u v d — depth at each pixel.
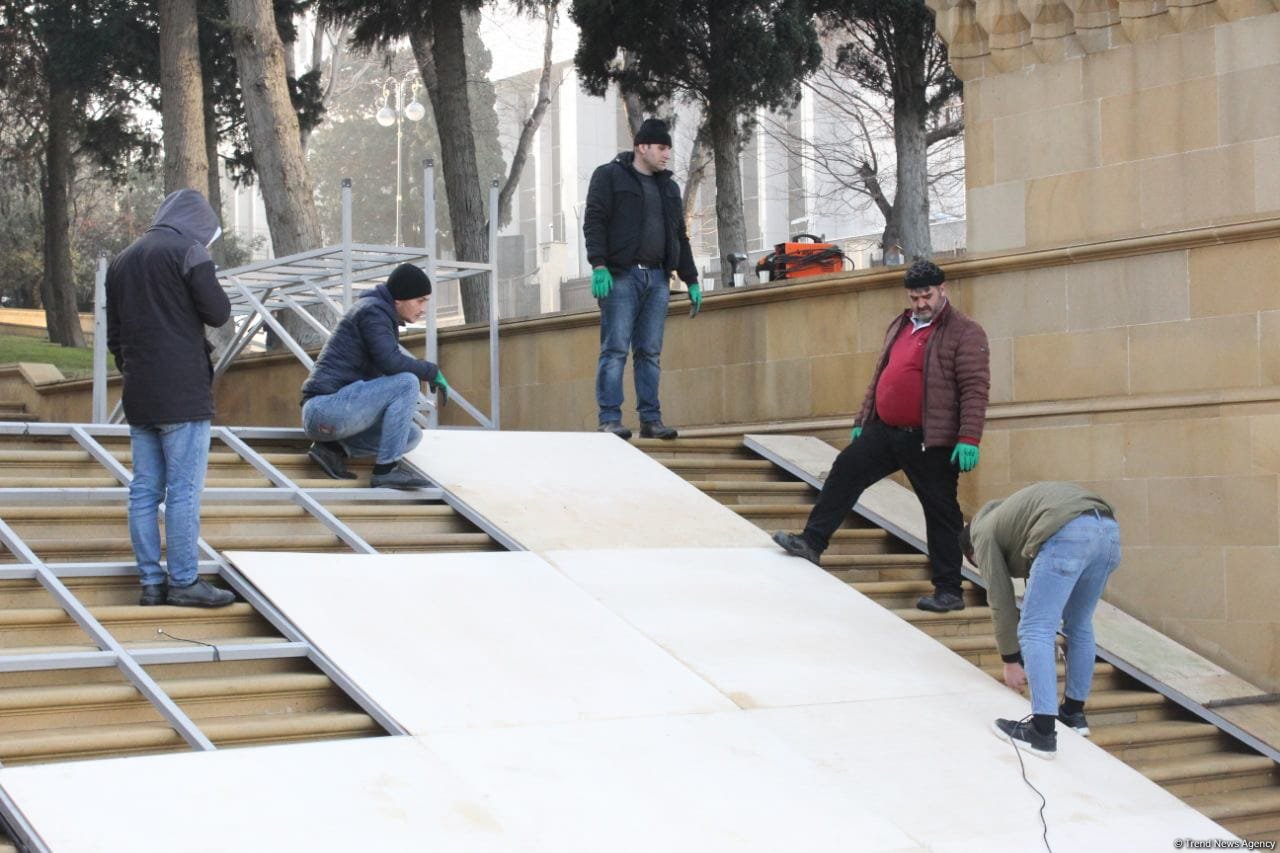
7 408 17.36
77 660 5.01
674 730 5.45
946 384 7.33
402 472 7.87
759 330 10.42
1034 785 5.56
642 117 25.23
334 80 28.92
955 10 9.38
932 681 6.45
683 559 7.45
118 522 6.69
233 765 4.59
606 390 9.43
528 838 4.43
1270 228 7.92
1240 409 7.98
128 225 43.91
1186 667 7.62
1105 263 8.65
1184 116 8.48
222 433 7.95
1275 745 7.00
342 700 5.49
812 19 21.62
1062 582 5.92
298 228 16.81
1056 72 9.02
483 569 6.80
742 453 9.78
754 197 45.62
